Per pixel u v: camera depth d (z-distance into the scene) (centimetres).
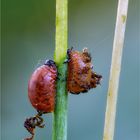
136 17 22
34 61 23
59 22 14
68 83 14
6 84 23
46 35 24
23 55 24
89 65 14
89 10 24
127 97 20
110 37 23
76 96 21
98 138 20
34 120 14
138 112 20
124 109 20
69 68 14
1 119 22
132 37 21
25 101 22
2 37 24
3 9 24
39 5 25
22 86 23
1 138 22
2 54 23
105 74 21
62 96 14
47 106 14
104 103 20
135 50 21
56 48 14
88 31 24
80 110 20
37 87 14
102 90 21
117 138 20
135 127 20
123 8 14
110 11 24
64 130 14
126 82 21
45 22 24
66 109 14
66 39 14
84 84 14
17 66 23
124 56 21
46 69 14
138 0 22
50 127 21
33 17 24
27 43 24
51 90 14
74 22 24
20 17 24
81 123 20
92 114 20
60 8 13
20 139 21
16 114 22
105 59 21
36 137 21
